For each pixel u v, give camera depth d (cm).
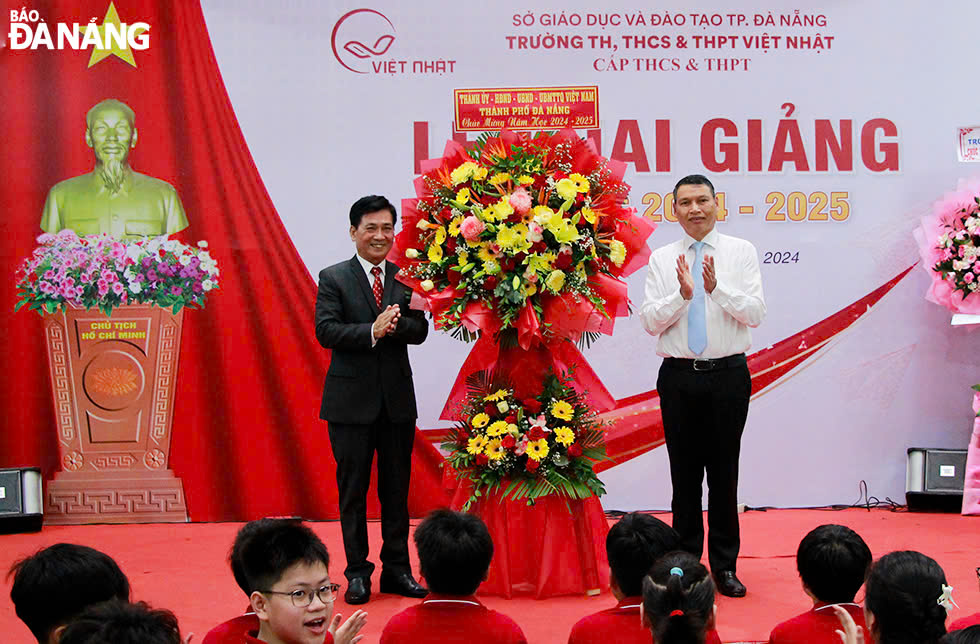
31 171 552
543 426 406
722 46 562
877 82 564
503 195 388
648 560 245
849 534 246
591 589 400
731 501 406
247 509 557
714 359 404
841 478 566
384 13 559
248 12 556
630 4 560
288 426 558
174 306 556
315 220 559
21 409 552
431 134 560
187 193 556
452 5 560
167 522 554
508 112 560
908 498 552
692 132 562
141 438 556
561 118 560
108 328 555
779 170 563
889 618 209
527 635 344
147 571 442
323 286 412
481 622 244
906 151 564
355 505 402
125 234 555
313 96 559
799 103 564
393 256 402
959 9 563
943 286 542
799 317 565
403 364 413
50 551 211
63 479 552
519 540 404
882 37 563
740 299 396
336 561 462
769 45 562
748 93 563
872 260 566
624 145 561
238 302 558
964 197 548
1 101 551
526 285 386
